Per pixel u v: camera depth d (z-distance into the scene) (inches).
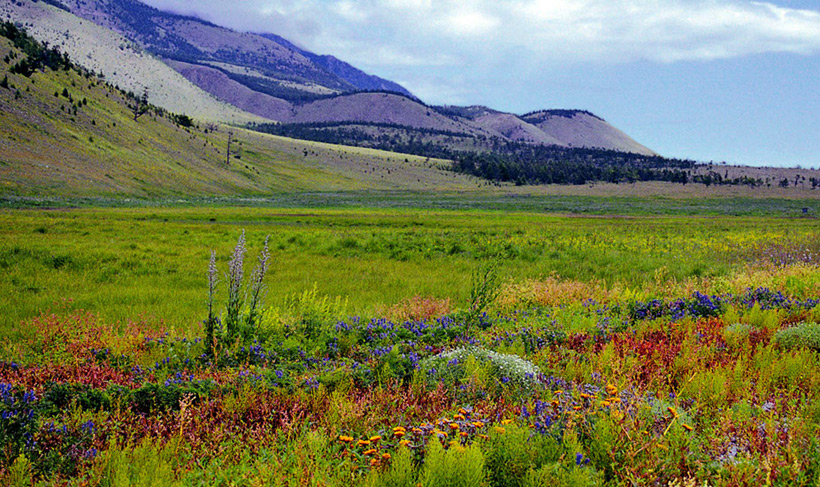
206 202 3627.0
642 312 436.8
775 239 1208.8
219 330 317.7
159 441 172.1
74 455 165.0
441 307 459.8
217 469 159.9
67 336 309.3
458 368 253.4
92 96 6181.1
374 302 502.0
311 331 339.9
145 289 539.2
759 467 156.8
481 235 1347.2
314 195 5777.6
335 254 920.3
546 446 169.0
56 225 1224.8
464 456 148.2
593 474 154.2
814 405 210.5
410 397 221.9
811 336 318.0
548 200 5472.4
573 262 845.8
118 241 978.7
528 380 243.8
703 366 263.7
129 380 235.6
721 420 191.0
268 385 224.8
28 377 229.1
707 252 984.3
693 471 162.9
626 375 252.5
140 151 4980.3
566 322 399.2
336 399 209.6
